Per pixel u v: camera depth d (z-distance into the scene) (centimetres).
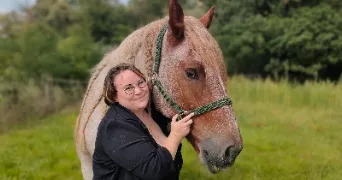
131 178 200
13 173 570
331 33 1797
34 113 1002
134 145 194
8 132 866
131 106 206
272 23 1911
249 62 2111
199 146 212
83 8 2608
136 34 254
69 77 1203
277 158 648
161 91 221
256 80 1423
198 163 608
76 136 292
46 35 1258
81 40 1289
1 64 1125
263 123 931
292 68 1906
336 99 1148
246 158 649
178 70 214
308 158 648
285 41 1856
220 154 201
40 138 792
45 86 1084
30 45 1177
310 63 1925
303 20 1848
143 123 209
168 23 221
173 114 219
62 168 598
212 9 249
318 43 1823
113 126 198
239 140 203
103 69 275
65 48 1230
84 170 282
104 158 203
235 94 1273
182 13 214
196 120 212
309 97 1184
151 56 231
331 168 590
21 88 1041
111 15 2697
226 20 2167
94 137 253
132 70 206
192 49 211
